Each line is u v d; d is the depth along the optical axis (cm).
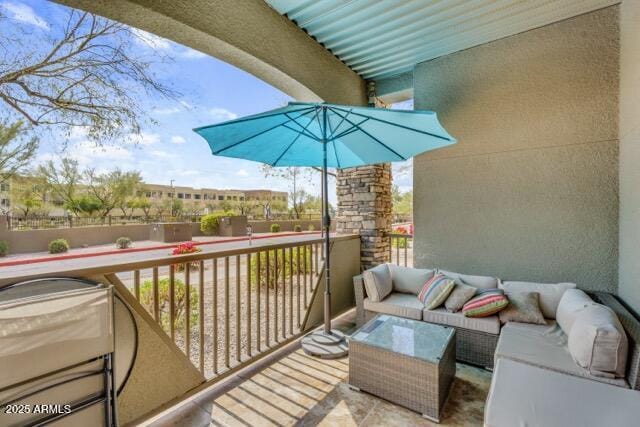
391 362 214
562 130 311
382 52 370
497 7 287
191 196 2761
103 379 151
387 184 481
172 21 214
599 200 293
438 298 290
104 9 199
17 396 124
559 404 142
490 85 349
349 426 193
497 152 345
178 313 388
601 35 293
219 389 233
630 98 252
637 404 141
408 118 241
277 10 290
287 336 318
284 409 209
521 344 215
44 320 132
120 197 1642
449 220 375
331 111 270
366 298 331
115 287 174
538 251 322
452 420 197
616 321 183
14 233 1112
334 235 438
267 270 289
